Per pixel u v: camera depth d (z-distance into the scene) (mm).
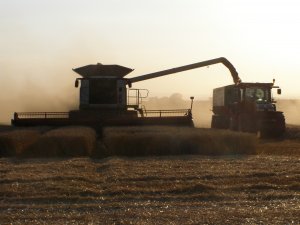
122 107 33094
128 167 16578
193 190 12703
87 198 11906
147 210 10508
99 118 31422
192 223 9281
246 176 14602
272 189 12938
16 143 21078
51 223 9414
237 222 9352
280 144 26172
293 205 10922
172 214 10039
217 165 17031
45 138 20828
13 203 11547
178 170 15867
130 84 34094
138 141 21188
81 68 34312
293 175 14602
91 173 15352
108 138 21547
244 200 11656
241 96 31625
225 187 13055
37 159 19609
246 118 30562
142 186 13328
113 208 10797
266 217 9711
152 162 17953
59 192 12469
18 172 15531
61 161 18484
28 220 9672
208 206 10930
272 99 31938
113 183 13695
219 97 37719
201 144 21438
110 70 34156
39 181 13852
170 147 21328
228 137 21547
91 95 32906
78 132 22906
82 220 9656
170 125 31016
